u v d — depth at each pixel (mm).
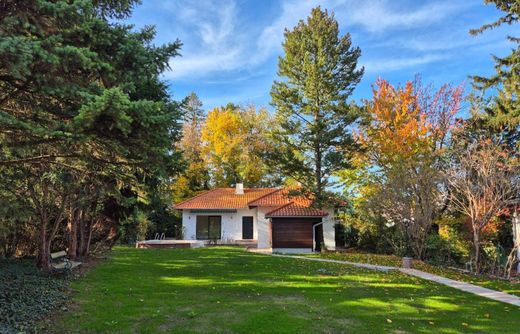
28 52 5105
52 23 6219
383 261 18734
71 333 6340
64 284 9766
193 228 31375
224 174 41875
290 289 10648
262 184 41969
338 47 26188
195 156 41312
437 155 20734
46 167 9625
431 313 8469
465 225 19500
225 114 39844
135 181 10773
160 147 6844
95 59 6574
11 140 6945
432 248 19516
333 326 7234
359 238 26031
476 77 20781
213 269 14281
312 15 26844
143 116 5789
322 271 14547
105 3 8469
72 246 14586
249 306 8453
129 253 19109
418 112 23172
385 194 18375
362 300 9461
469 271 15992
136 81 8180
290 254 21781
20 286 8742
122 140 6355
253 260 17359
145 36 8633
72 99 6703
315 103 26594
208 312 7844
